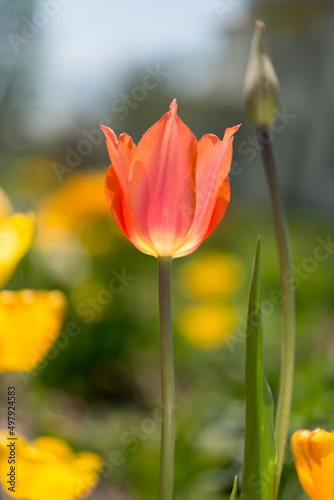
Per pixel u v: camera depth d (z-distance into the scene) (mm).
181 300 2896
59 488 618
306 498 1169
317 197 7324
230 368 2256
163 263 604
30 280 2174
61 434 1715
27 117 6883
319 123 7496
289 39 7617
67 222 2287
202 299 2551
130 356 2336
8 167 5754
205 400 1668
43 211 2381
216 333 2197
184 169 601
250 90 677
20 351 638
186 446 1417
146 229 603
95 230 2410
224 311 2287
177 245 604
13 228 658
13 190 4059
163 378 586
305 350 2381
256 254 603
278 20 7434
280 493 1189
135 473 1411
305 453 619
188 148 601
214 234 3838
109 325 2291
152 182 602
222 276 2490
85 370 2248
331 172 7340
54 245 2289
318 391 1456
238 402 1570
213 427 1485
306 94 7656
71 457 634
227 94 8008
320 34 7391
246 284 3279
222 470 1403
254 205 7297
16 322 631
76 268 2322
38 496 617
